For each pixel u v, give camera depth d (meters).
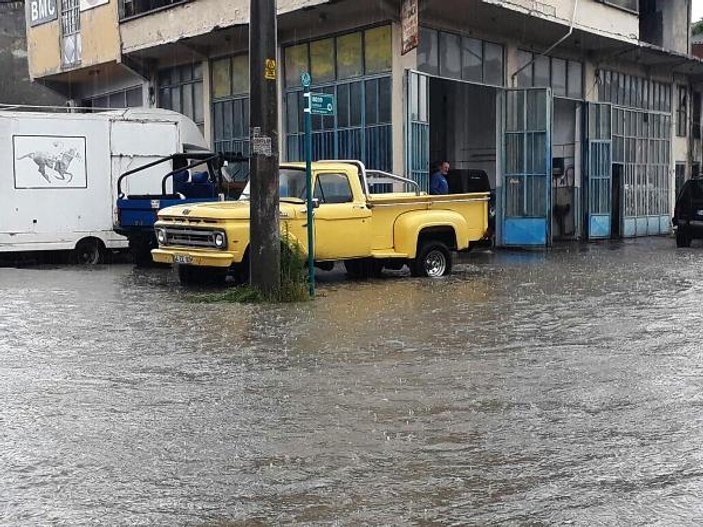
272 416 5.98
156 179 18.80
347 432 5.62
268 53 11.10
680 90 30.42
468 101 24.12
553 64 24.08
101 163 18.08
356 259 14.04
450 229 14.82
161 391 6.66
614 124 26.62
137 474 4.86
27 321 9.94
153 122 18.72
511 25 21.22
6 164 17.16
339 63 20.38
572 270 16.11
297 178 13.34
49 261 18.64
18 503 4.44
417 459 5.11
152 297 11.95
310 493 4.58
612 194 27.14
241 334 9.02
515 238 22.58
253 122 11.17
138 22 24.06
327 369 7.39
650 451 5.27
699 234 22.23
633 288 13.13
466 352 8.13
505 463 5.05
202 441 5.43
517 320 10.01
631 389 6.75
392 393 6.60
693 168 31.36
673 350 8.23
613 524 4.18
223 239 12.20
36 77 28.78
